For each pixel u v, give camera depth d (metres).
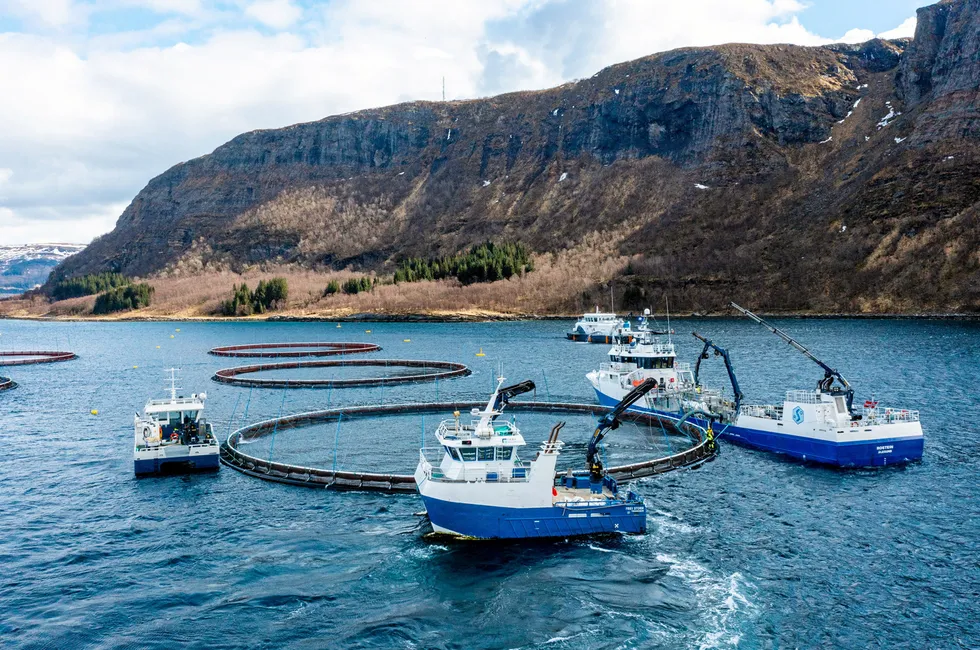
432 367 165.12
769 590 43.59
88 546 51.50
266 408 110.00
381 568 46.88
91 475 70.25
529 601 42.28
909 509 57.38
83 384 143.00
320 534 52.75
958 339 188.50
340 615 40.97
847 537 51.69
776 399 108.19
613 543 50.81
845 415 71.56
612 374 99.69
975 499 59.62
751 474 67.62
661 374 94.75
